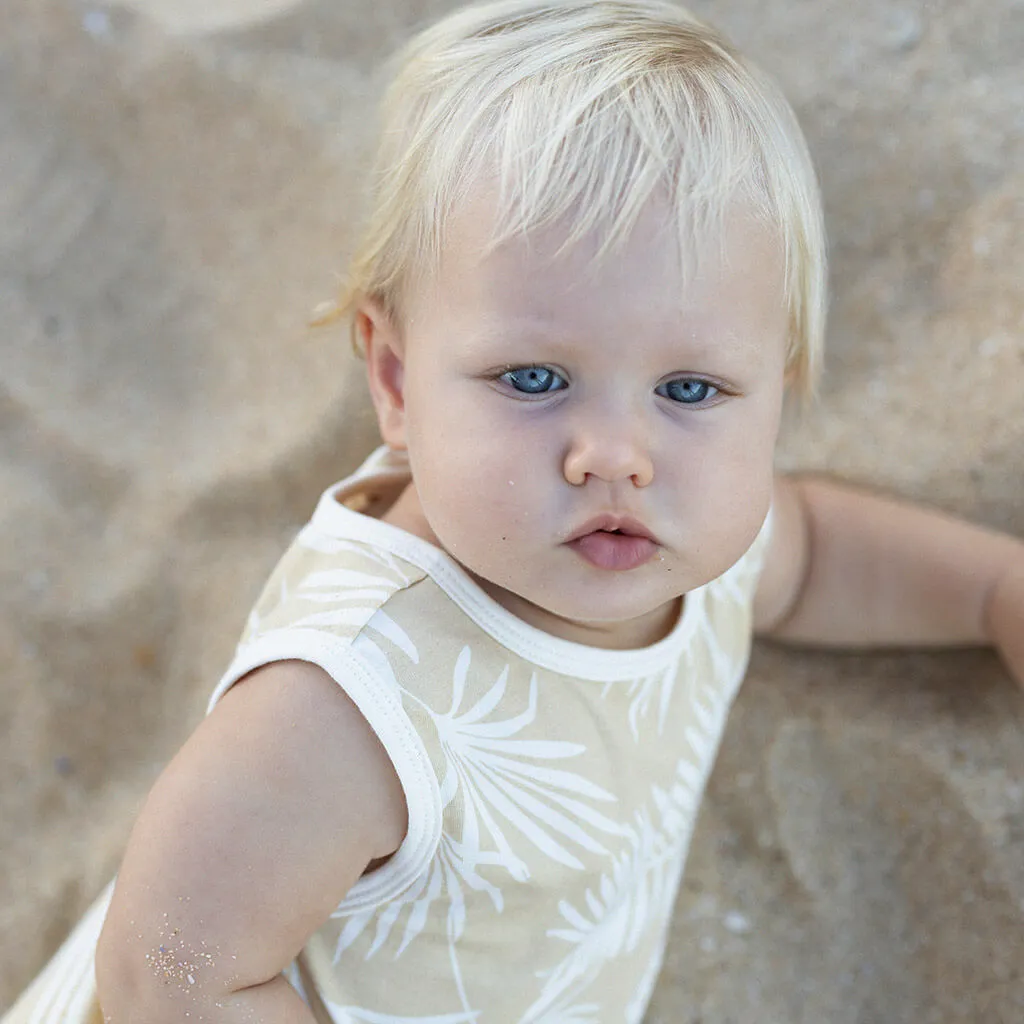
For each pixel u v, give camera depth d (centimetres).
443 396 107
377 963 127
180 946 106
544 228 100
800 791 175
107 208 218
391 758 108
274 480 201
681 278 101
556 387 104
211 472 204
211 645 198
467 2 210
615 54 110
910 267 179
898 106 182
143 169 218
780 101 118
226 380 209
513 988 131
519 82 108
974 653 172
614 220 99
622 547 106
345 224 199
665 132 103
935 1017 162
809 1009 167
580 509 104
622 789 129
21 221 220
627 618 111
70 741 197
